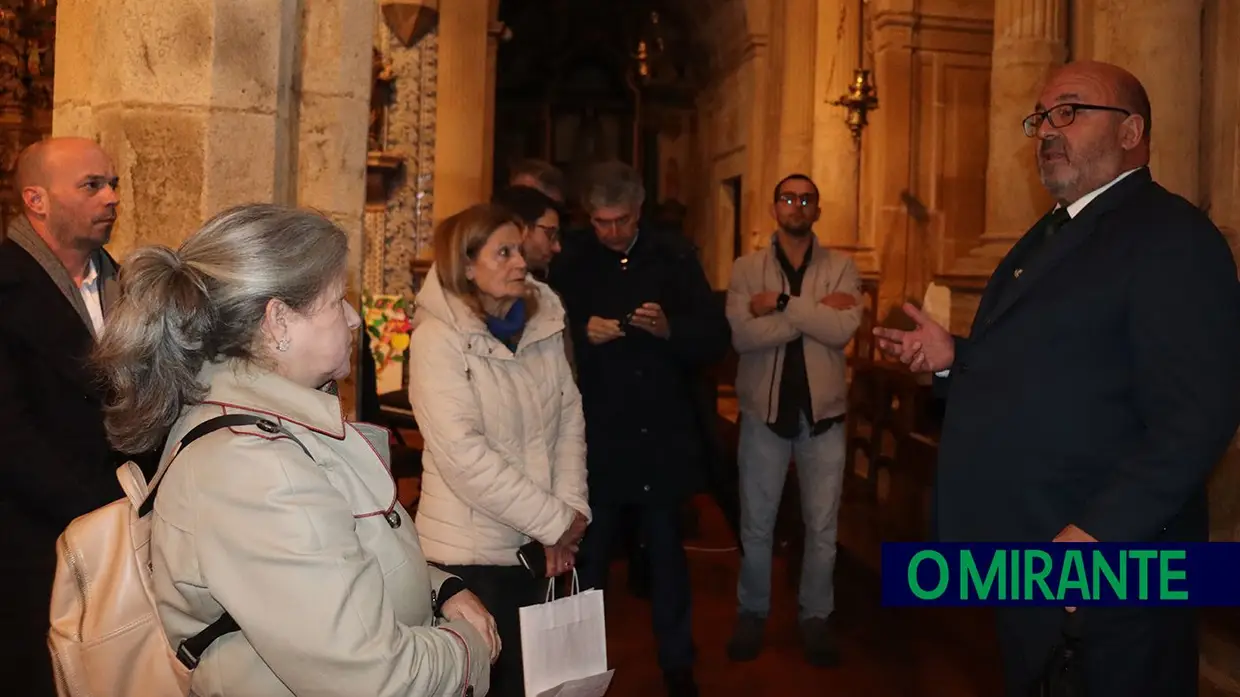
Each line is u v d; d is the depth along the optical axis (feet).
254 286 4.23
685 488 10.47
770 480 12.37
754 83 40.75
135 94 7.67
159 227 7.75
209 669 4.19
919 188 31.65
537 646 6.59
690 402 10.85
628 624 13.89
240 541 3.94
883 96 31.17
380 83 29.45
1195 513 6.66
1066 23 17.92
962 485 7.04
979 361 7.09
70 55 8.38
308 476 4.10
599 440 10.37
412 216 31.12
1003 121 18.21
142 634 4.32
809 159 32.24
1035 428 6.67
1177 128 13.70
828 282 12.61
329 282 4.45
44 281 7.25
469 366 7.89
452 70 30.91
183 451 4.10
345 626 3.96
